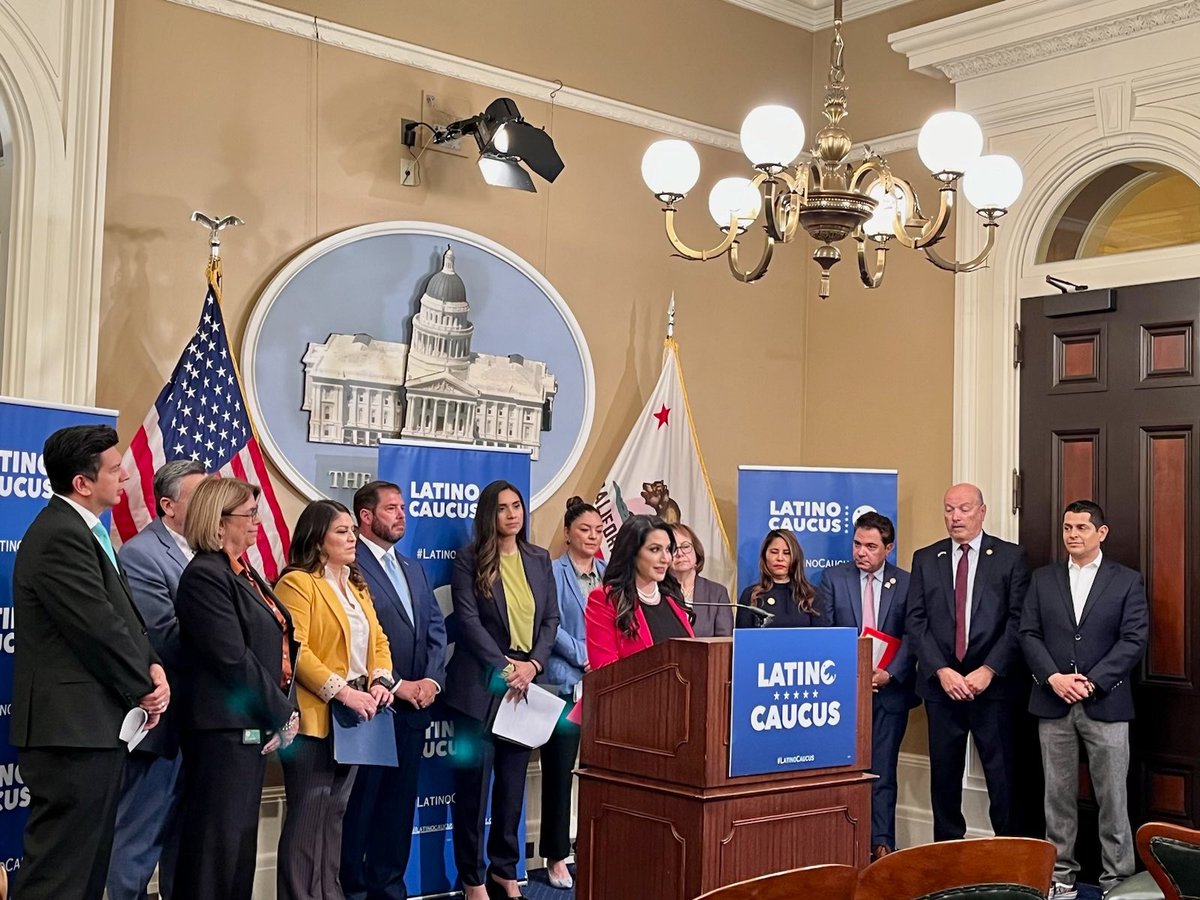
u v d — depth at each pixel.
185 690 3.90
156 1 4.97
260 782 3.93
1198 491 5.57
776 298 7.02
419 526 5.02
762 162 3.62
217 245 4.96
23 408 3.89
